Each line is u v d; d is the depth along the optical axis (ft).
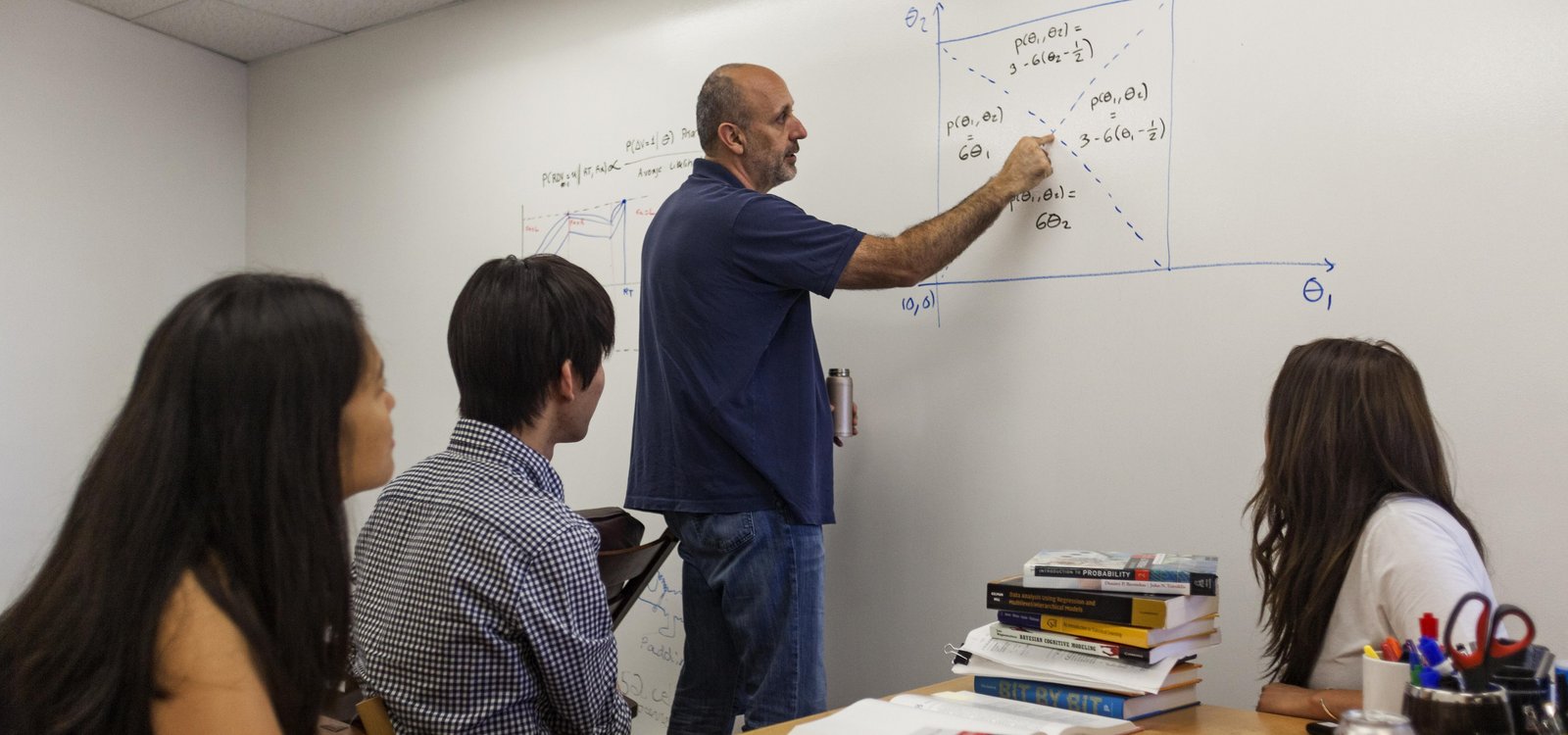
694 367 7.11
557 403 5.14
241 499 2.95
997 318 8.07
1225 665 7.05
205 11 12.31
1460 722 3.26
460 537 4.46
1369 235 6.61
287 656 3.01
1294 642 5.02
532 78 11.19
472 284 5.07
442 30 12.01
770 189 8.57
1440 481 4.84
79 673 2.74
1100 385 7.58
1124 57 7.53
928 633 8.34
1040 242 7.88
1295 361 5.14
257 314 3.03
